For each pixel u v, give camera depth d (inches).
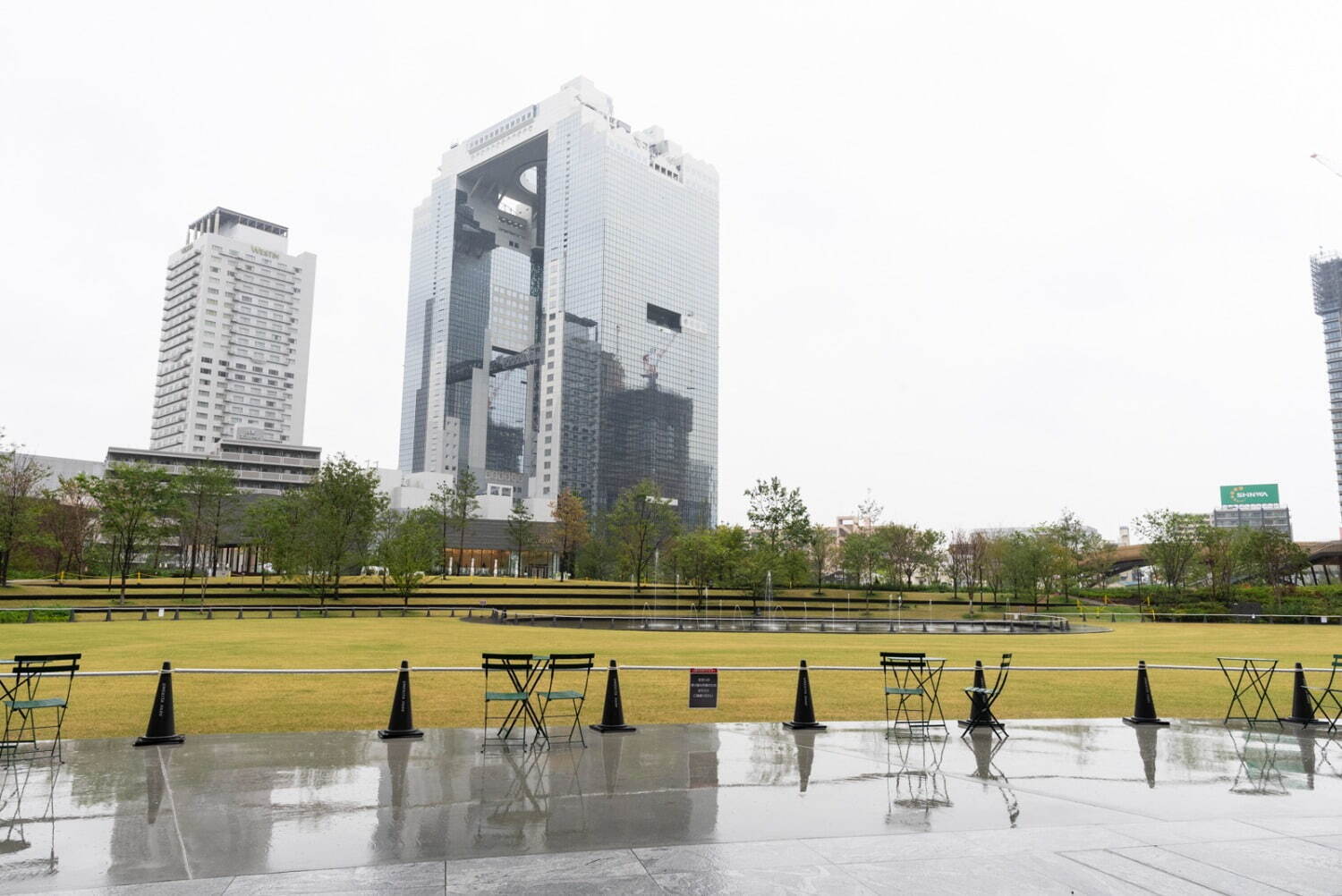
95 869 244.5
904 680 755.4
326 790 337.1
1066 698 679.7
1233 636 1779.0
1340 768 399.2
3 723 514.6
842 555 3976.4
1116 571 4911.4
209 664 900.6
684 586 3479.3
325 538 2532.0
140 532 2910.9
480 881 236.8
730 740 450.9
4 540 2596.0
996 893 231.1
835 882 238.8
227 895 225.0
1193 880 243.3
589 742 443.2
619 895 226.8
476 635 1492.4
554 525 4685.0
